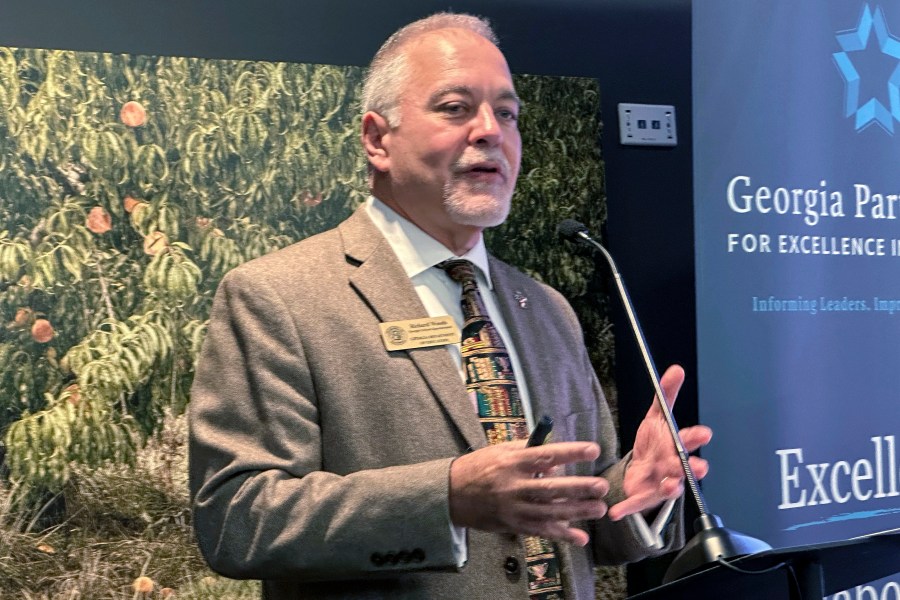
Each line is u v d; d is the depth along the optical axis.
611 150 2.86
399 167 1.71
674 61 2.96
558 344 1.78
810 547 1.18
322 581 1.50
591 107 2.75
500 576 1.51
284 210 2.43
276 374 1.51
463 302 1.68
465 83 1.70
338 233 1.71
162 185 2.34
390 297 1.61
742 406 2.38
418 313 1.61
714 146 2.40
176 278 2.34
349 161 2.50
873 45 2.57
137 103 2.34
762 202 2.43
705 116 2.40
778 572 1.34
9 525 2.18
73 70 2.30
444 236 1.74
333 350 1.54
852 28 2.55
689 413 2.88
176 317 2.33
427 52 1.74
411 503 1.37
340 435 1.51
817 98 2.50
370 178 1.80
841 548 1.22
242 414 1.50
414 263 1.70
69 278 2.26
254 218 2.41
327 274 1.61
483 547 1.52
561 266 2.69
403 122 1.72
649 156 2.90
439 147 1.67
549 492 1.28
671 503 1.68
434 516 1.36
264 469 1.46
